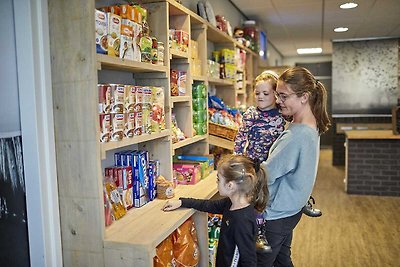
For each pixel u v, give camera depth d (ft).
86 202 5.55
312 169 5.92
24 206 5.47
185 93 8.65
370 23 19.26
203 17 10.28
